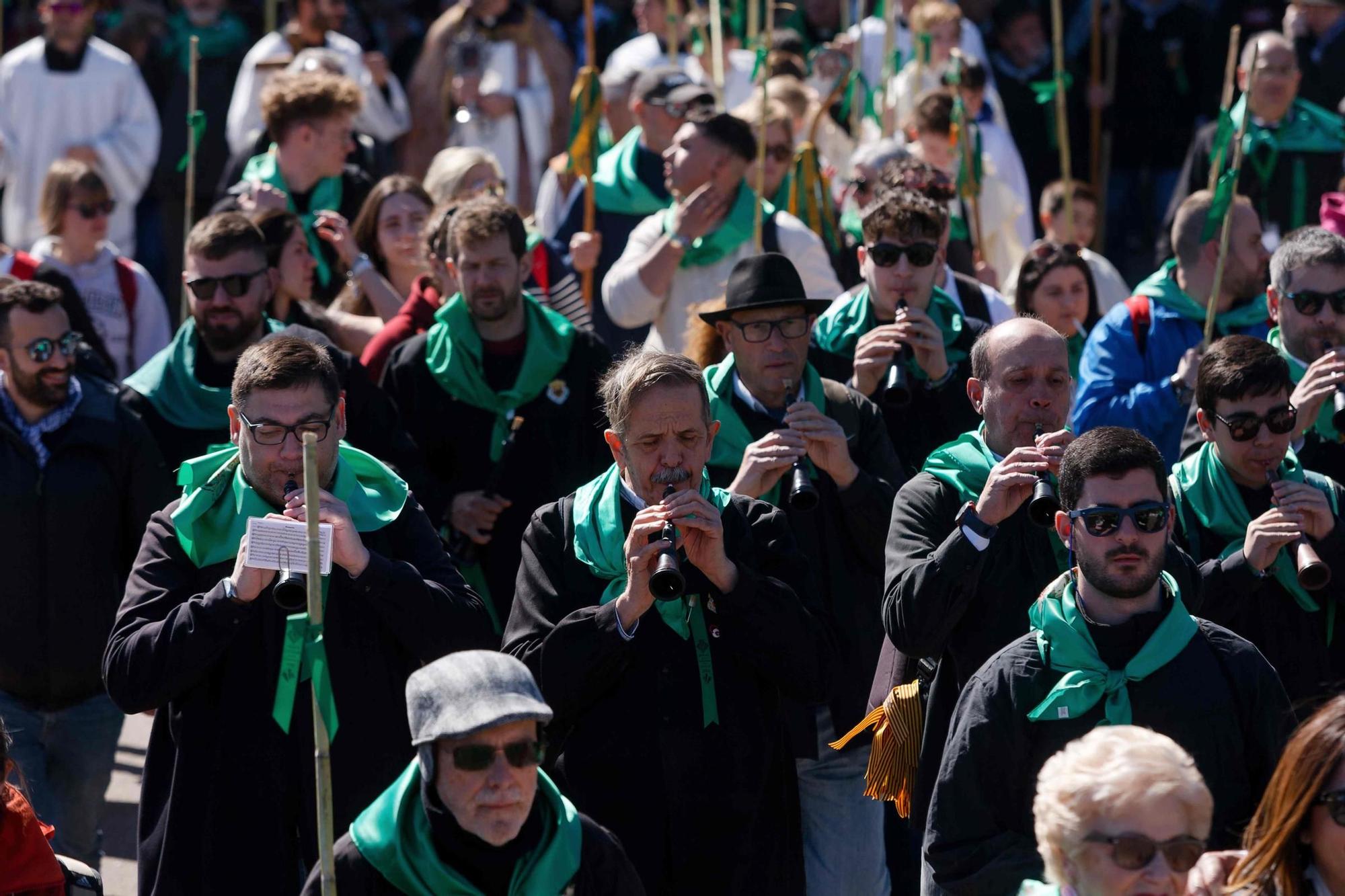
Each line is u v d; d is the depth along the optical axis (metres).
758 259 21.14
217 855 16.84
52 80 43.06
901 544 18.09
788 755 18.03
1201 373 19.80
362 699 17.16
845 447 20.08
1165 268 25.89
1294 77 34.91
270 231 26.95
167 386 23.14
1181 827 12.58
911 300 23.47
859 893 20.48
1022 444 18.34
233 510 17.52
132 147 43.50
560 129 43.56
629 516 17.58
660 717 17.05
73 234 30.52
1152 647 15.30
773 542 17.77
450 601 17.34
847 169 39.41
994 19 48.34
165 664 16.47
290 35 41.97
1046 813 12.90
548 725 17.08
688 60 43.81
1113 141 46.91
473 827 13.57
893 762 18.30
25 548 21.86
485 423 23.56
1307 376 21.00
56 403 22.20
